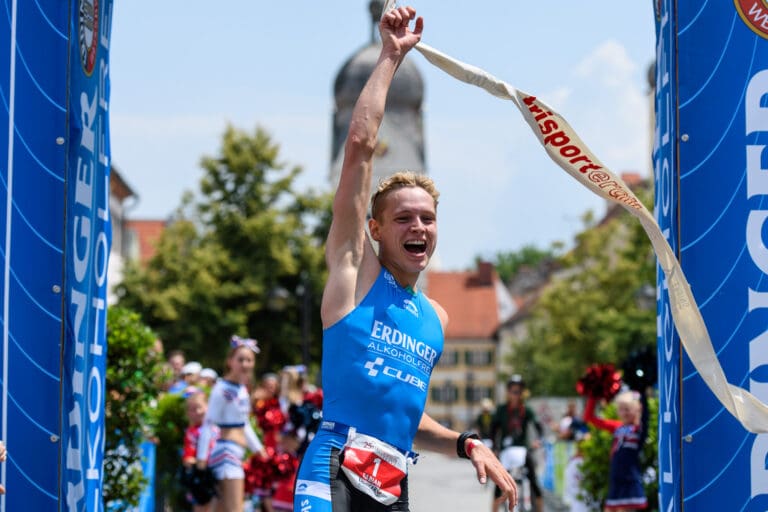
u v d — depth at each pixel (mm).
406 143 95125
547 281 141500
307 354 57250
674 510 7773
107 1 8562
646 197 60500
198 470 14773
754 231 7652
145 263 62719
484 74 6512
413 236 6090
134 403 12375
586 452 16781
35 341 7707
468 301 159250
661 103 8195
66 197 7781
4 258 7691
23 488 7656
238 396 15000
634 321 61844
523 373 91250
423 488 38344
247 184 63562
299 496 5875
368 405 5918
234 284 61406
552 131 6531
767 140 7668
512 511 5965
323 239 64812
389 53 6227
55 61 7820
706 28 7766
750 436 7570
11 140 7746
